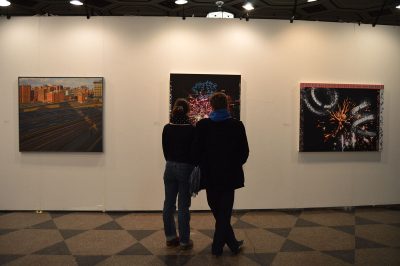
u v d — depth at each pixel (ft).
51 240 10.94
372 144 15.03
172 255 9.76
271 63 14.55
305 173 14.82
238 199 14.60
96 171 14.28
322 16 18.22
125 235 11.46
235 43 14.42
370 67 15.12
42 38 14.14
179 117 10.14
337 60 14.88
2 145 14.25
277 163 14.67
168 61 14.26
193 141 9.57
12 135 14.25
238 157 9.48
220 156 9.29
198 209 14.46
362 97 14.93
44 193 14.28
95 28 14.17
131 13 18.03
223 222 9.37
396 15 17.92
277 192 14.71
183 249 10.19
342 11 17.30
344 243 10.80
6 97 14.20
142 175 14.34
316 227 12.43
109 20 14.17
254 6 16.57
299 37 14.64
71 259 9.43
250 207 14.64
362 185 15.21
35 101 14.05
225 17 14.84
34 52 14.15
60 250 10.09
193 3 16.31
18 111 14.14
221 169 9.24
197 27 14.32
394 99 15.38
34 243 10.66
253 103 14.51
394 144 15.42
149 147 14.32
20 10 17.37
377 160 15.31
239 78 14.24
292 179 14.75
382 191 15.39
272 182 14.67
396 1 15.75
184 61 14.32
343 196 15.07
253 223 12.92
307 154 14.80
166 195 10.30
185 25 14.28
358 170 15.17
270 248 10.37
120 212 14.33
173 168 9.96
